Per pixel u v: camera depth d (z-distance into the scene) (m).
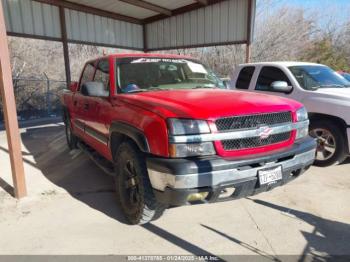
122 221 3.52
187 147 2.79
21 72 22.03
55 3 10.99
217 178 2.77
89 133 4.80
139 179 3.13
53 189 4.47
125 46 13.96
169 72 4.35
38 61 23.11
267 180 3.02
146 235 3.22
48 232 3.30
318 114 5.29
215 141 2.85
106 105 3.90
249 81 6.59
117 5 11.91
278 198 4.04
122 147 3.43
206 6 11.56
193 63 4.74
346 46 25.06
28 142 7.66
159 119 2.87
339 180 4.66
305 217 3.56
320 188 4.36
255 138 3.04
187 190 2.70
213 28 11.54
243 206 3.83
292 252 2.92
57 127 9.98
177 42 13.05
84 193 4.33
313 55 24.25
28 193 4.31
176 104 3.07
